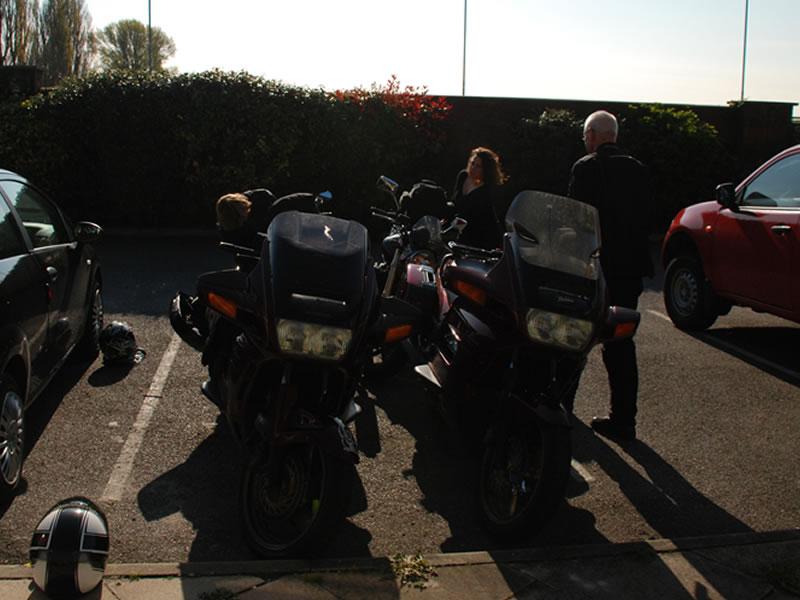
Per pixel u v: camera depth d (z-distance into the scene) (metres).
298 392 3.58
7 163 12.25
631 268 5.02
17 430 4.04
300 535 3.40
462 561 3.54
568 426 3.62
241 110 12.27
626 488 4.62
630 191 4.98
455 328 4.49
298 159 12.95
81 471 4.36
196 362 6.31
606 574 3.53
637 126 14.54
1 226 4.51
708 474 4.85
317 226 3.75
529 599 3.29
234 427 3.94
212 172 12.45
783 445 5.33
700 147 14.58
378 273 6.56
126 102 12.23
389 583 3.32
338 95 13.19
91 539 3.07
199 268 10.22
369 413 5.59
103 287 8.87
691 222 8.24
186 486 4.27
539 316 3.76
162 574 3.26
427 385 4.68
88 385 5.70
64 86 12.55
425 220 6.09
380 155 13.36
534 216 4.07
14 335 4.05
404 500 4.32
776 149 16.28
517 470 3.86
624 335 4.17
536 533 3.71
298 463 3.54
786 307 6.91
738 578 3.55
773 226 7.04
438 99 14.20
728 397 6.24
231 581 3.24
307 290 3.41
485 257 4.61
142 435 4.88
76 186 12.74
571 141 14.08
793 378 6.77
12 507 3.91
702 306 8.01
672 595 3.40
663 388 6.41
